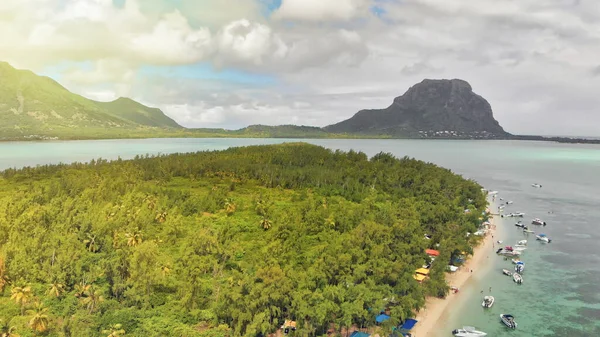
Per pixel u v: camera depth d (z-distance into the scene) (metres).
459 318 116.44
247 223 174.88
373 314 103.94
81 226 142.38
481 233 194.00
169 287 117.00
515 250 172.38
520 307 123.75
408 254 134.50
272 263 122.00
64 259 117.06
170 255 137.62
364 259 126.38
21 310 99.00
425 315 117.50
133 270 112.25
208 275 125.44
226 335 93.62
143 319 96.88
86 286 108.25
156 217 175.25
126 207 173.25
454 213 185.75
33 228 144.62
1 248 130.50
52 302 104.56
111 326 90.81
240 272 126.12
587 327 111.88
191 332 92.25
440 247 148.50
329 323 103.62
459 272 151.12
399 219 164.50
